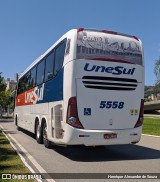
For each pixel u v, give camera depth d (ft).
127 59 37.65
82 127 35.24
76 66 35.35
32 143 51.29
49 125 42.52
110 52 36.86
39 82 50.47
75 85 35.24
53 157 38.04
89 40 36.27
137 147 47.62
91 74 35.81
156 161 35.37
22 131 76.64
